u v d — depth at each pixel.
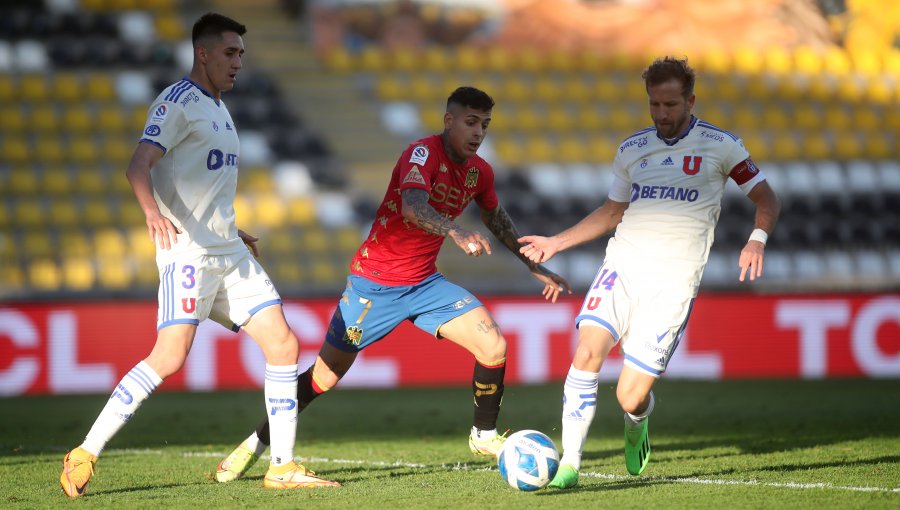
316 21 67.75
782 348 40.91
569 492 16.62
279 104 61.97
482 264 53.16
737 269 53.94
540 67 67.88
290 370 17.59
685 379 43.19
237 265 17.58
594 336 16.58
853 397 36.25
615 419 30.16
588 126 63.53
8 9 63.94
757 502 15.54
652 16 70.31
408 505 15.49
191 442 25.41
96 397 38.78
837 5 71.06
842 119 65.88
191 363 38.38
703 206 16.97
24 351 37.38
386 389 41.41
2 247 49.97
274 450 17.58
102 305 38.19
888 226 58.25
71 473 16.45
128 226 52.16
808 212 58.91
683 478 18.23
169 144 16.59
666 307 16.69
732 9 70.25
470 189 19.38
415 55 67.00
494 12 69.69
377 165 58.75
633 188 17.34
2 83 59.84
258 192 55.47
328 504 15.64
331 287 50.72
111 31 64.44
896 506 15.18
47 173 54.78
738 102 66.25
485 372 19.23
